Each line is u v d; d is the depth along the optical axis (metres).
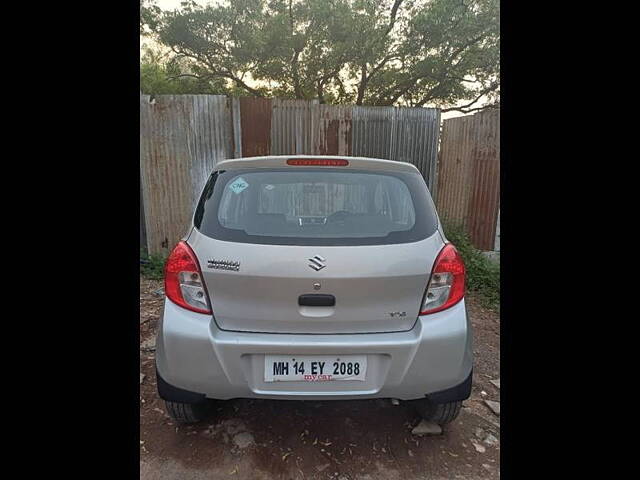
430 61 9.72
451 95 10.60
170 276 1.77
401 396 1.75
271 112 5.07
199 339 1.67
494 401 2.45
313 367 1.69
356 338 1.69
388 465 1.93
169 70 11.00
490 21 9.30
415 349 1.69
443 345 1.72
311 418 2.23
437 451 2.03
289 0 10.64
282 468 1.89
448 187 6.09
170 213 5.09
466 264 4.88
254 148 5.10
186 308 1.73
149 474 1.84
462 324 1.77
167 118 4.90
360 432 2.13
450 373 1.76
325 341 1.66
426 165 5.48
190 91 10.91
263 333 1.71
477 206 5.60
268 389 1.70
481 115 5.46
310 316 1.67
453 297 1.78
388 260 1.68
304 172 1.92
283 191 1.92
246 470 1.88
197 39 10.60
